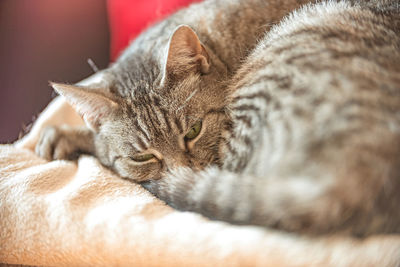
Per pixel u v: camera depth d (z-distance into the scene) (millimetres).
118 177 482
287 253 373
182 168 448
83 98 469
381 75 389
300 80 396
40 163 492
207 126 468
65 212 419
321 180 364
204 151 469
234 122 446
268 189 376
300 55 415
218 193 396
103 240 400
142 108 466
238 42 509
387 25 450
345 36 424
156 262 388
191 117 462
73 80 652
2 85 632
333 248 372
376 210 367
